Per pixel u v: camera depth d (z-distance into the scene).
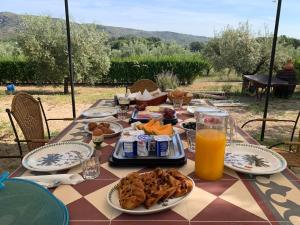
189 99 2.44
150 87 3.29
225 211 0.84
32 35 8.16
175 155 1.20
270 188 0.98
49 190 0.96
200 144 1.02
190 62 10.08
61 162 1.20
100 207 0.86
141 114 1.91
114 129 1.66
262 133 3.14
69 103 6.82
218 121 1.05
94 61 8.95
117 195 0.91
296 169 2.67
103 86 10.13
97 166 1.15
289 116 5.58
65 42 8.09
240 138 1.53
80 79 8.84
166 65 10.14
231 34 8.75
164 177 0.94
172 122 1.79
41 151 1.31
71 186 1.00
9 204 0.81
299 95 8.30
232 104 6.14
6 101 7.18
